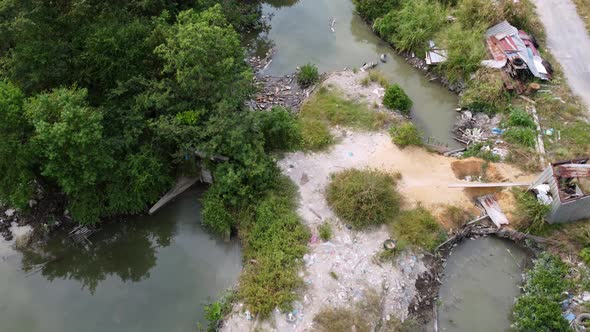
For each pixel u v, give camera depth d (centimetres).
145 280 1781
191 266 1811
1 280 1770
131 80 1877
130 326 1636
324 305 1584
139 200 1883
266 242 1750
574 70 2538
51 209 1914
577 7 2967
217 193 1878
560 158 2095
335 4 3284
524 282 1728
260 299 1573
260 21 3089
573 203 1753
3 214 1922
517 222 1852
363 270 1692
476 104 2408
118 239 1928
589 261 1716
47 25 1800
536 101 2362
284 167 2047
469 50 2580
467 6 2742
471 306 1662
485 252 1823
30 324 1650
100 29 1873
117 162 1836
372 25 3025
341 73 2608
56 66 1775
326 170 2048
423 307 1644
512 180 2022
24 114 1633
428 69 2694
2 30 1681
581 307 1593
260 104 2412
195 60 1894
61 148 1616
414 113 2445
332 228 1819
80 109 1603
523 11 2697
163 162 1944
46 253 1855
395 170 2053
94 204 1855
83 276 1828
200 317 1641
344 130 2252
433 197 1948
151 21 2142
